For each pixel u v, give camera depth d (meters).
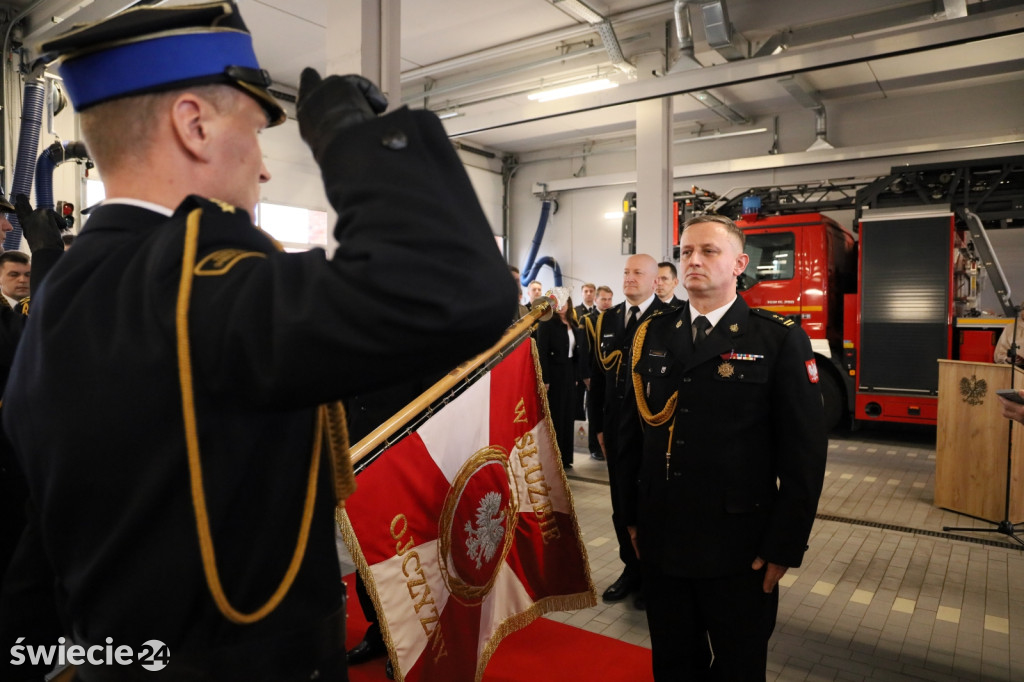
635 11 6.45
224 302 0.48
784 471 1.62
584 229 12.45
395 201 0.47
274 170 9.14
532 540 1.79
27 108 5.36
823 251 6.64
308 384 0.46
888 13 5.80
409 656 1.42
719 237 1.77
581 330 6.23
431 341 0.46
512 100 9.15
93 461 0.50
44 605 0.75
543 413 1.83
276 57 8.02
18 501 1.88
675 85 5.02
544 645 2.48
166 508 0.50
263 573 0.54
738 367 1.69
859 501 4.48
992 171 6.11
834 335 6.91
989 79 8.68
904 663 2.41
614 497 2.92
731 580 1.65
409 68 8.38
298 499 0.57
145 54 0.55
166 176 0.57
